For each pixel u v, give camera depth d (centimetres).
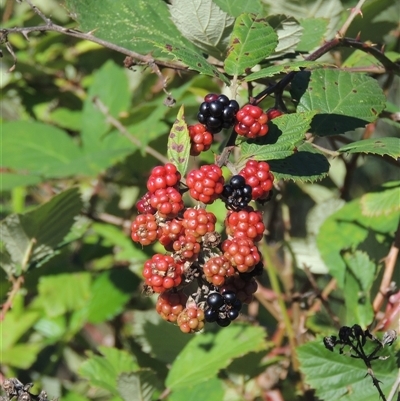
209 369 62
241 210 45
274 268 70
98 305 73
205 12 54
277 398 69
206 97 48
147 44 56
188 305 45
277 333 71
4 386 52
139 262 75
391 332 50
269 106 66
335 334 58
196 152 48
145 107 74
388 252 65
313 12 66
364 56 63
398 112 63
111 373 63
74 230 68
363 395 56
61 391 70
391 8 70
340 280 65
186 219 44
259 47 50
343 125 53
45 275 73
